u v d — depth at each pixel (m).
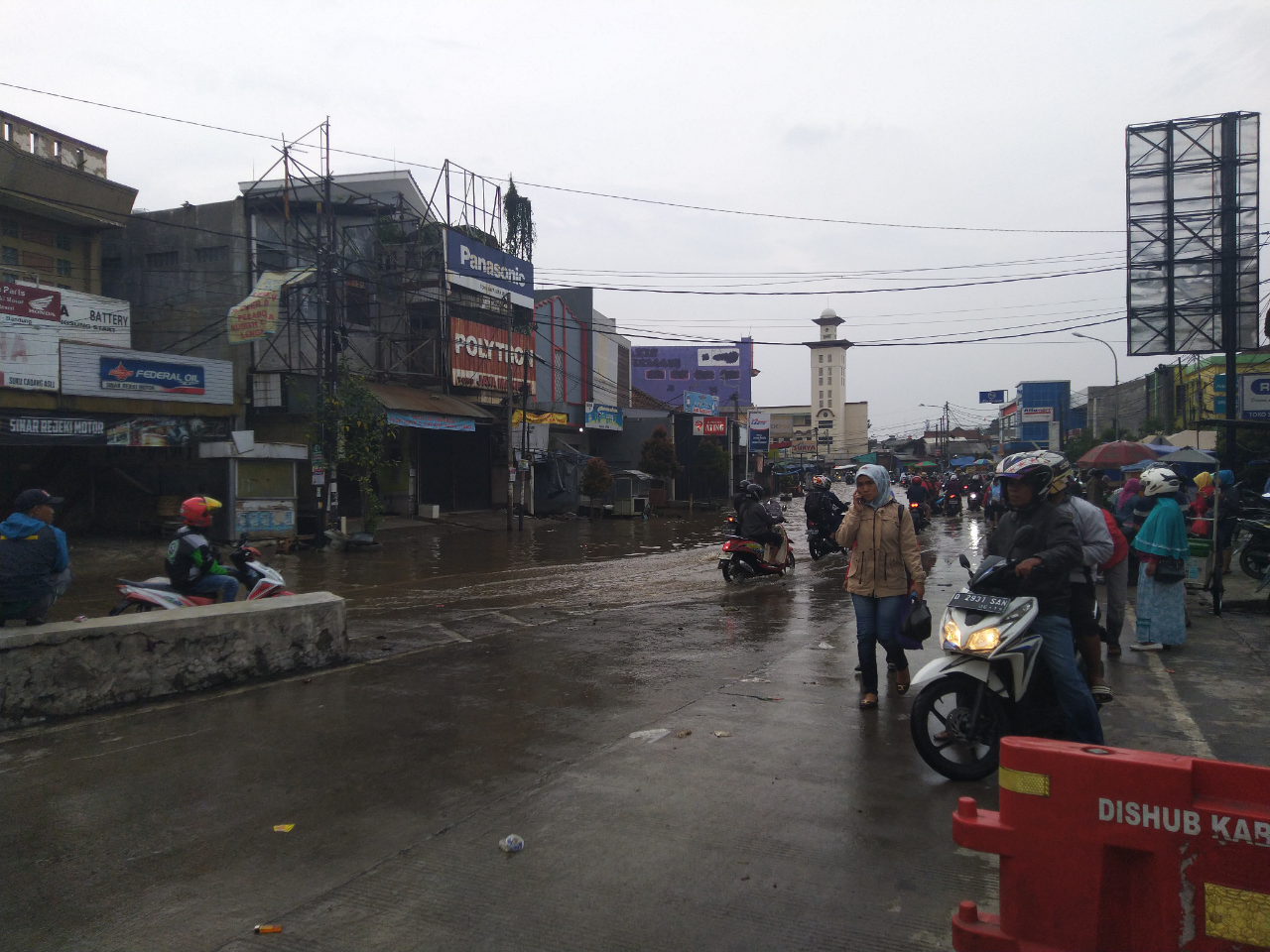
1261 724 5.54
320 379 19.52
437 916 3.28
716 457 43.25
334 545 19.48
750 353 83.19
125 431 17.80
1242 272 16.75
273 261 24.41
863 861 3.69
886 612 6.02
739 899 3.37
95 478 20.39
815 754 5.09
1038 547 4.79
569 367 39.44
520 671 7.23
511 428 26.14
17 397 16.55
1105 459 15.71
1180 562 7.57
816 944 3.05
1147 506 10.35
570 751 5.16
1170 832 2.27
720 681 6.88
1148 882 2.31
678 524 30.64
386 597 12.18
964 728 4.75
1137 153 17.30
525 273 32.56
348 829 4.08
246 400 22.84
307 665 7.24
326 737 5.47
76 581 14.27
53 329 17.20
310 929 3.20
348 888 3.52
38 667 5.81
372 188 28.73
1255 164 16.61
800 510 41.50
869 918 3.22
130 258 24.45
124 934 3.19
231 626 6.78
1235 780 2.25
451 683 6.82
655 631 9.12
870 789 4.52
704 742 5.32
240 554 8.22
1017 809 2.50
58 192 20.42
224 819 4.21
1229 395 16.89
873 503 6.07
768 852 3.79
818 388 142.38
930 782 4.64
